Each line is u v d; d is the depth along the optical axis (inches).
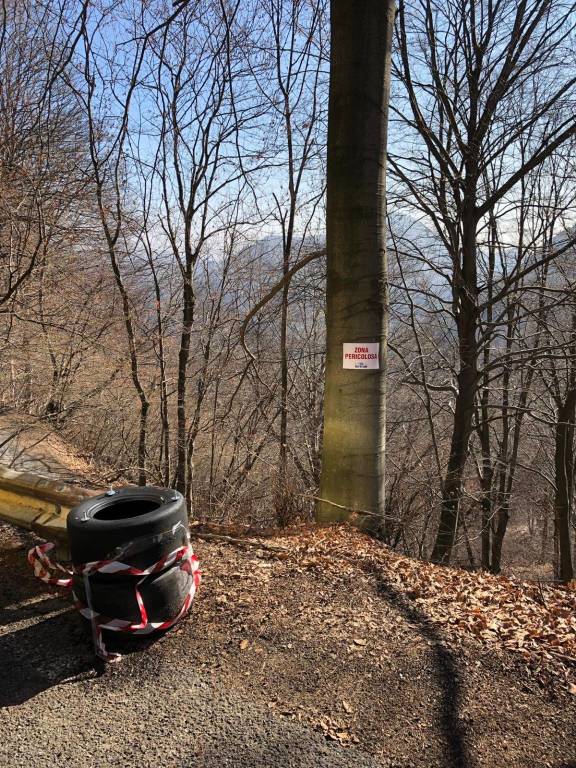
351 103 203.0
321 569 172.7
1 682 115.7
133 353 359.9
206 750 97.9
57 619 140.6
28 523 174.2
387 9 201.3
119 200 350.6
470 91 388.2
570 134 338.3
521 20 358.9
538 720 109.0
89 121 341.7
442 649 131.1
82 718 105.6
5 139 327.9
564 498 596.4
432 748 100.5
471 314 392.8
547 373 573.6
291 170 386.0
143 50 325.7
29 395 450.9
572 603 163.2
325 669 122.3
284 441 370.9
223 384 407.5
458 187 391.5
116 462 374.3
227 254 388.2
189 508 364.8
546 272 469.4
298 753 97.7
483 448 578.6
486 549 636.1
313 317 442.3
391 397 479.8
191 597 139.0
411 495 438.6
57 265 357.1
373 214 208.7
